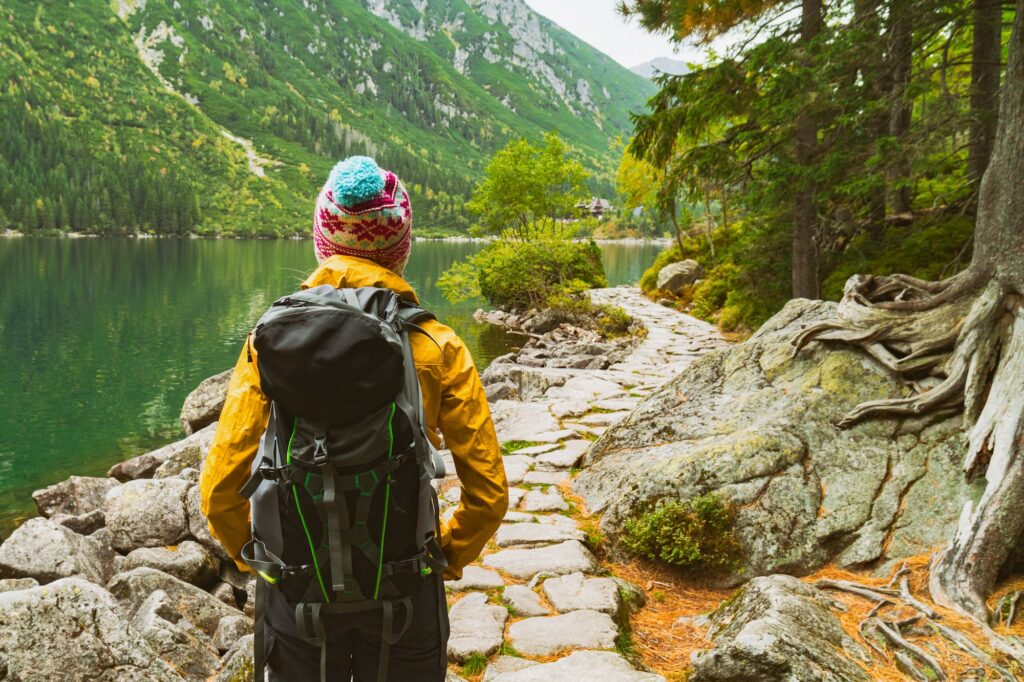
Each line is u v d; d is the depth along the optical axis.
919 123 11.16
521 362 15.91
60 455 11.04
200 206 172.25
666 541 4.47
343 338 1.41
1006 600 3.50
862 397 4.96
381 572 1.48
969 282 4.92
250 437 1.49
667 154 15.03
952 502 4.23
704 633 3.71
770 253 16.45
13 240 110.25
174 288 39.25
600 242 137.88
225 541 1.57
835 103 11.70
